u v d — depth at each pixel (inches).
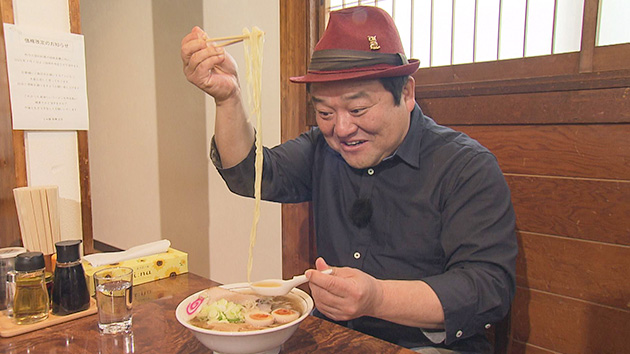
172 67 125.3
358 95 44.3
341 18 47.6
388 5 83.5
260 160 46.4
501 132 67.1
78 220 61.9
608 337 60.6
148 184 139.0
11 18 53.5
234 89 51.1
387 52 46.9
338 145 49.8
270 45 97.7
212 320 34.6
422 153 53.4
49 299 45.5
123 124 146.3
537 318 66.8
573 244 62.3
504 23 69.5
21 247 51.4
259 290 38.5
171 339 37.7
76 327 40.4
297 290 40.6
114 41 145.4
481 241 45.8
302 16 89.3
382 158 51.7
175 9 122.6
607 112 56.7
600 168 58.8
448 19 75.5
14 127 54.4
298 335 38.3
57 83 58.0
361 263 55.9
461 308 40.8
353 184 57.7
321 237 61.8
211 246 121.3
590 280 61.3
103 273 41.3
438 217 51.6
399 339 51.7
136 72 138.0
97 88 157.4
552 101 61.1
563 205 62.5
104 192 160.2
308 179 66.6
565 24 63.7
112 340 37.5
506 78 68.5
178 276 55.7
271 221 103.3
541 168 63.9
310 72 47.8
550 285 65.0
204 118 118.5
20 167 55.2
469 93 69.0
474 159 49.9
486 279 43.1
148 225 140.8
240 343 31.4
